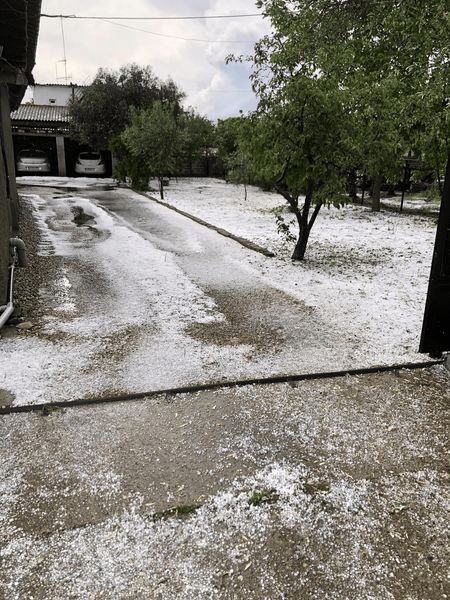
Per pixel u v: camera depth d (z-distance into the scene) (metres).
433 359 4.07
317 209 7.18
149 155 15.69
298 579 1.96
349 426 3.05
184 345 4.21
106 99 21.33
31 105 27.41
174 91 24.00
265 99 6.51
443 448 2.85
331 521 2.27
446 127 8.52
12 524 2.20
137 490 2.44
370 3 9.31
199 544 2.12
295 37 8.78
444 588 1.93
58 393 3.33
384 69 10.20
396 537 2.18
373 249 8.55
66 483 2.47
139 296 5.50
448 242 3.54
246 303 5.40
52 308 5.00
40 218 10.62
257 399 3.34
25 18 3.73
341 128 6.28
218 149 24.17
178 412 3.16
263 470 2.61
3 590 1.87
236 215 12.53
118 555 2.05
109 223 10.36
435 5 8.14
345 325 4.79
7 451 2.71
